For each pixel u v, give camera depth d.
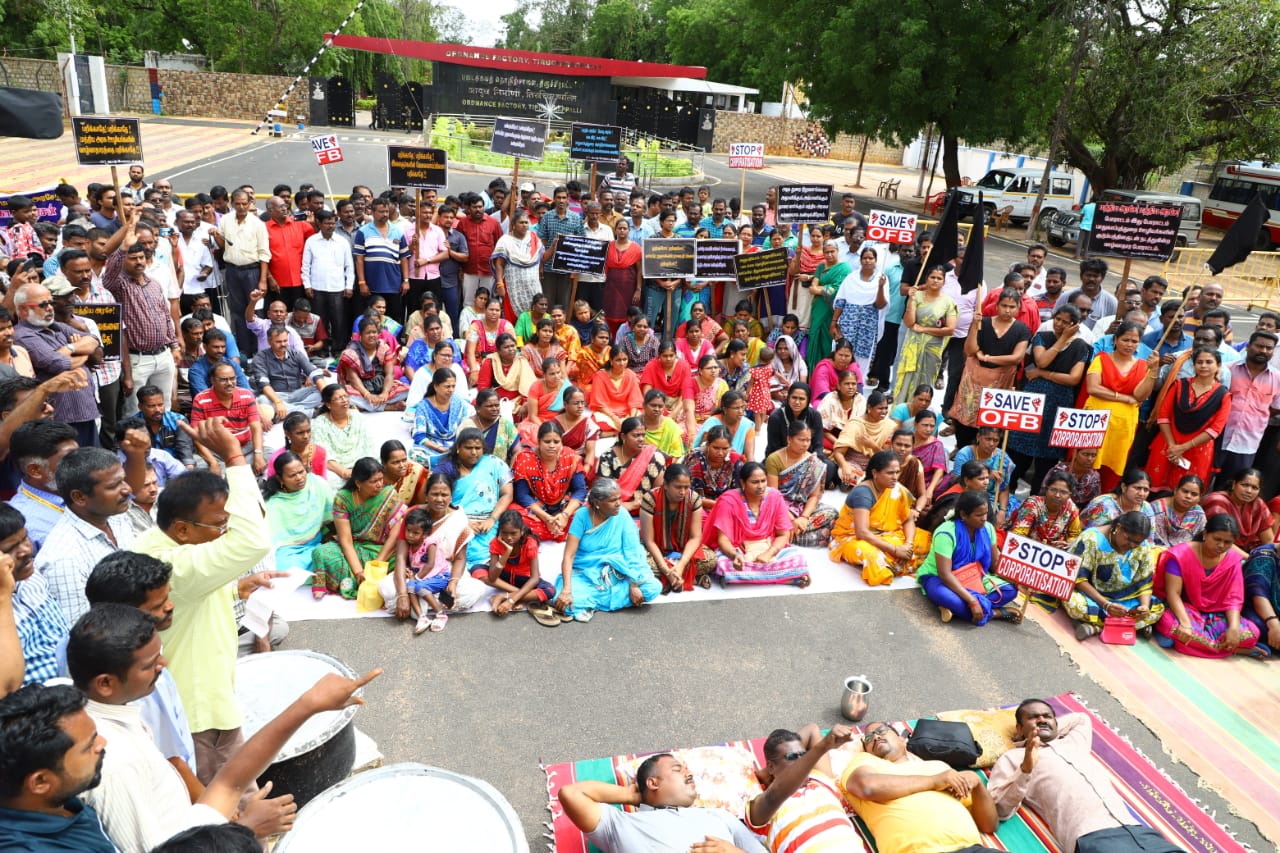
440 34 57.97
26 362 5.74
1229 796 4.79
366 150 31.94
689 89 41.91
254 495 3.33
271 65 45.97
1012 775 4.45
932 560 6.42
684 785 4.04
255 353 10.07
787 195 10.99
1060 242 24.78
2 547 3.15
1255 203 8.71
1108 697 5.58
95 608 2.64
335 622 5.80
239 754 2.66
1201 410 7.30
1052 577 6.03
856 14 24.67
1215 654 6.12
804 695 5.39
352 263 10.24
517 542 6.02
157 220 9.56
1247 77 23.17
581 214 12.34
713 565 6.57
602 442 8.69
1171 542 6.79
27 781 2.14
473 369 9.49
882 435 8.01
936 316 9.24
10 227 9.39
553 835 4.20
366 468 5.88
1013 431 8.02
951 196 9.62
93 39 42.19
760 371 9.20
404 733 4.83
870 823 4.19
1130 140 24.86
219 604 3.56
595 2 60.72
